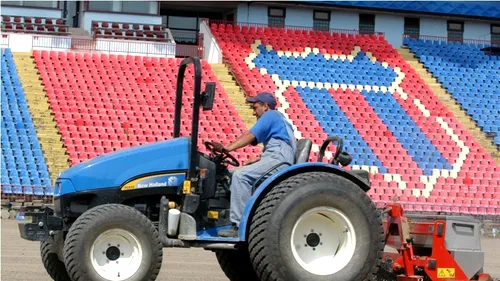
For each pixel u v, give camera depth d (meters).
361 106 33.88
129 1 35.94
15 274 12.48
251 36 36.28
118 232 9.09
